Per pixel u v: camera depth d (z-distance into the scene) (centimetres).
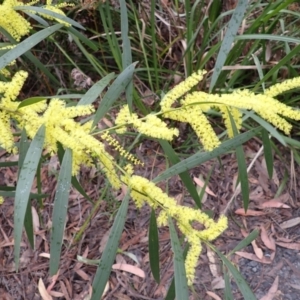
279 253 82
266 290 78
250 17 96
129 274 81
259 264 81
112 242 42
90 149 41
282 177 91
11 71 92
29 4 65
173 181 91
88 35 102
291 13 83
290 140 86
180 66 98
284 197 88
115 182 42
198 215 40
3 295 81
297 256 82
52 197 91
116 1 91
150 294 79
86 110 40
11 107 41
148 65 97
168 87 94
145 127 40
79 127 40
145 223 87
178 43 99
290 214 87
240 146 51
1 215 91
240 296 77
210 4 89
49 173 93
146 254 84
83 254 84
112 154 89
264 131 54
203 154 47
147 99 94
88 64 101
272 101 40
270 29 84
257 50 92
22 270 84
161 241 84
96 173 91
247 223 86
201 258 82
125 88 44
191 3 103
